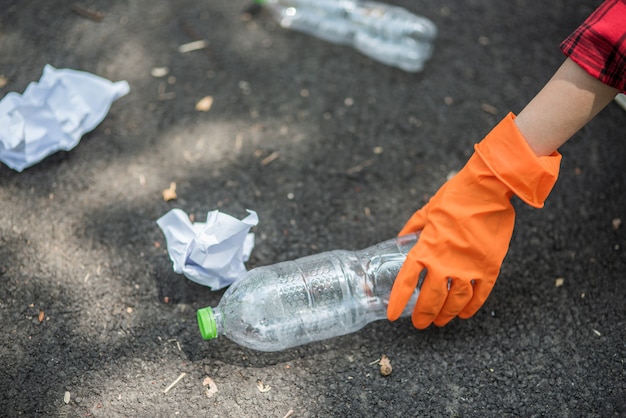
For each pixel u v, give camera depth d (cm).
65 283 95
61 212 101
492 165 82
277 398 88
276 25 126
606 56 74
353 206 104
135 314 93
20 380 88
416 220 92
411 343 92
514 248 101
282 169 107
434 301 86
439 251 85
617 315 95
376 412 87
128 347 90
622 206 105
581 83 76
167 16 125
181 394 88
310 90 117
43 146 105
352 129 112
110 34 122
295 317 89
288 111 114
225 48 121
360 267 93
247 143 110
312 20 126
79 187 104
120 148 108
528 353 92
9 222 100
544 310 96
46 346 90
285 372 90
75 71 114
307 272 91
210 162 108
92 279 95
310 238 101
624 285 98
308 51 122
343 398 88
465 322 94
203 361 90
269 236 100
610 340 93
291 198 104
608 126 113
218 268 92
